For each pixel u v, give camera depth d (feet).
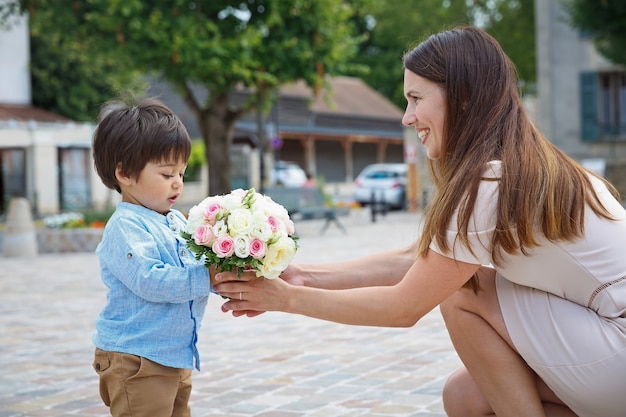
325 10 65.46
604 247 9.64
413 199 94.94
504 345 10.19
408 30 121.39
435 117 9.98
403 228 68.23
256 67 64.85
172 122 10.64
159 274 10.06
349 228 70.69
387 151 173.06
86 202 97.09
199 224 10.03
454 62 9.82
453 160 9.77
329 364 18.52
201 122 68.44
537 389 10.53
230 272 10.13
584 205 9.51
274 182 108.68
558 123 83.10
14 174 92.17
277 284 10.24
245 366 18.61
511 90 9.90
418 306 10.00
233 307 10.44
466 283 10.21
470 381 11.00
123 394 10.32
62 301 30.71
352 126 149.38
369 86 173.47
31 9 66.23
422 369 17.69
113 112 10.68
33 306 29.58
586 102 81.56
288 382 16.92
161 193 10.62
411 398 15.28
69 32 67.26
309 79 66.49
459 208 9.49
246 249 9.77
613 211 9.89
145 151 10.36
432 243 9.78
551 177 9.42
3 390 16.99
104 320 10.52
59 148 95.61
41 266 44.55
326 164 151.74
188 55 60.08
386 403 14.98
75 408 15.46
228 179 68.64
